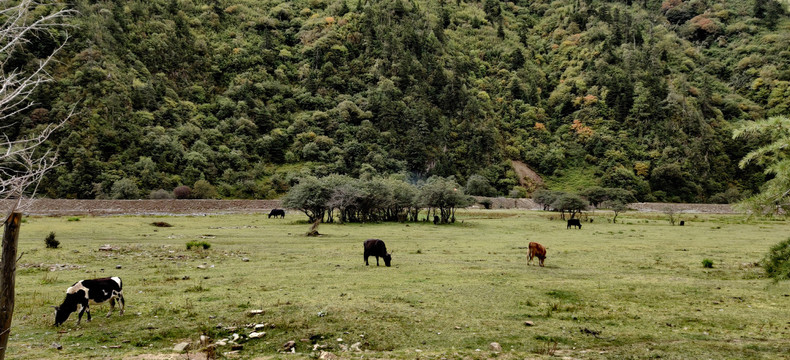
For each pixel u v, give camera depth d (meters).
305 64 160.38
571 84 167.50
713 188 126.69
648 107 145.88
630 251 26.84
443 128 140.12
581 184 131.75
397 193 58.34
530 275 16.62
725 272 18.33
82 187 82.44
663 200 123.25
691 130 139.25
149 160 95.38
